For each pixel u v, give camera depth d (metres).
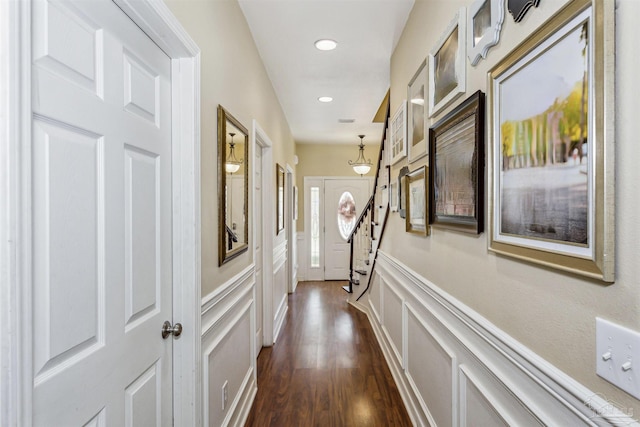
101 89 0.95
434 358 1.83
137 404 1.14
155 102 1.26
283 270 4.56
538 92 0.94
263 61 3.07
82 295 0.88
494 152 1.18
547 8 0.91
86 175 0.89
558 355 0.87
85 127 0.88
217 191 1.74
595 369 0.75
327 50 2.87
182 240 1.39
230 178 1.97
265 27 2.50
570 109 0.82
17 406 0.66
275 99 3.90
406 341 2.41
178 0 1.27
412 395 2.25
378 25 2.49
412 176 2.27
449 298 1.59
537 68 0.95
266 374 2.91
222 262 1.79
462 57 1.45
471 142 1.35
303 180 7.04
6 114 0.64
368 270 4.29
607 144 0.71
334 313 4.70
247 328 2.41
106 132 0.97
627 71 0.68
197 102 1.42
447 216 1.62
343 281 6.98
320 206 7.06
